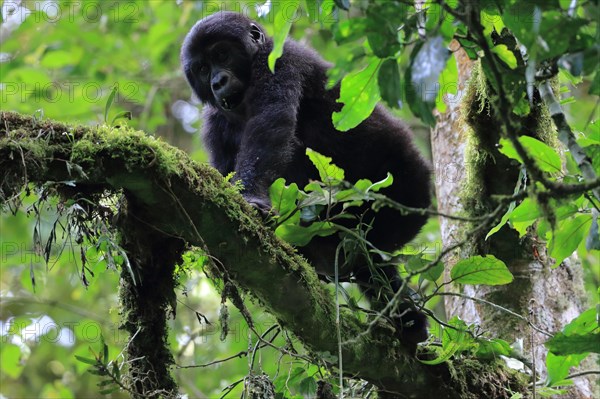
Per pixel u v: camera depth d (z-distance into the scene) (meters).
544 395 8.10
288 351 7.98
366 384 8.73
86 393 20.14
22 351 15.28
